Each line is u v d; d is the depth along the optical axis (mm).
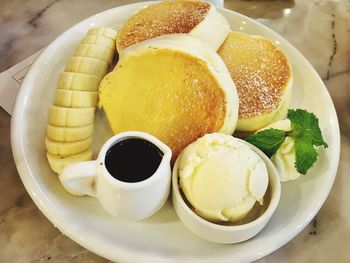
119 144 210
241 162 204
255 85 252
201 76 231
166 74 236
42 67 272
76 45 289
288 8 360
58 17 341
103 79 250
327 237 232
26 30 329
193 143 217
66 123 234
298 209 223
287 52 294
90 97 248
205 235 205
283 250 226
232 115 231
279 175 230
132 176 200
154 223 219
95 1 357
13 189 242
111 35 282
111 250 203
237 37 278
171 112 235
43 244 222
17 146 235
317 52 330
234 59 264
